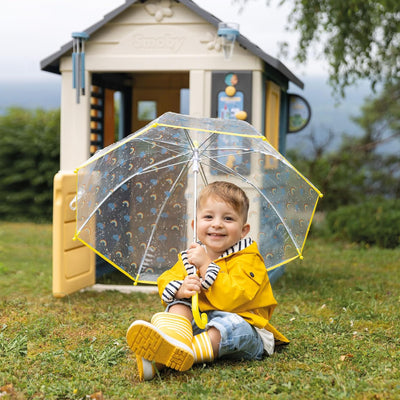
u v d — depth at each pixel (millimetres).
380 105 14188
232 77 5277
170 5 5332
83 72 5406
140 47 5395
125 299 5105
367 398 2656
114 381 2943
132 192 3787
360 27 8422
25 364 3203
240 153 3723
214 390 2783
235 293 3148
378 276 6395
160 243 3834
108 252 3701
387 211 9914
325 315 4465
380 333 3854
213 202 3330
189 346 2994
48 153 12320
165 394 2734
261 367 3109
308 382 2871
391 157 13578
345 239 9609
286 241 3678
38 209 12414
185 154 3717
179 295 3229
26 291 5461
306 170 12859
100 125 6270
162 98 7492
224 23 5090
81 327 4047
